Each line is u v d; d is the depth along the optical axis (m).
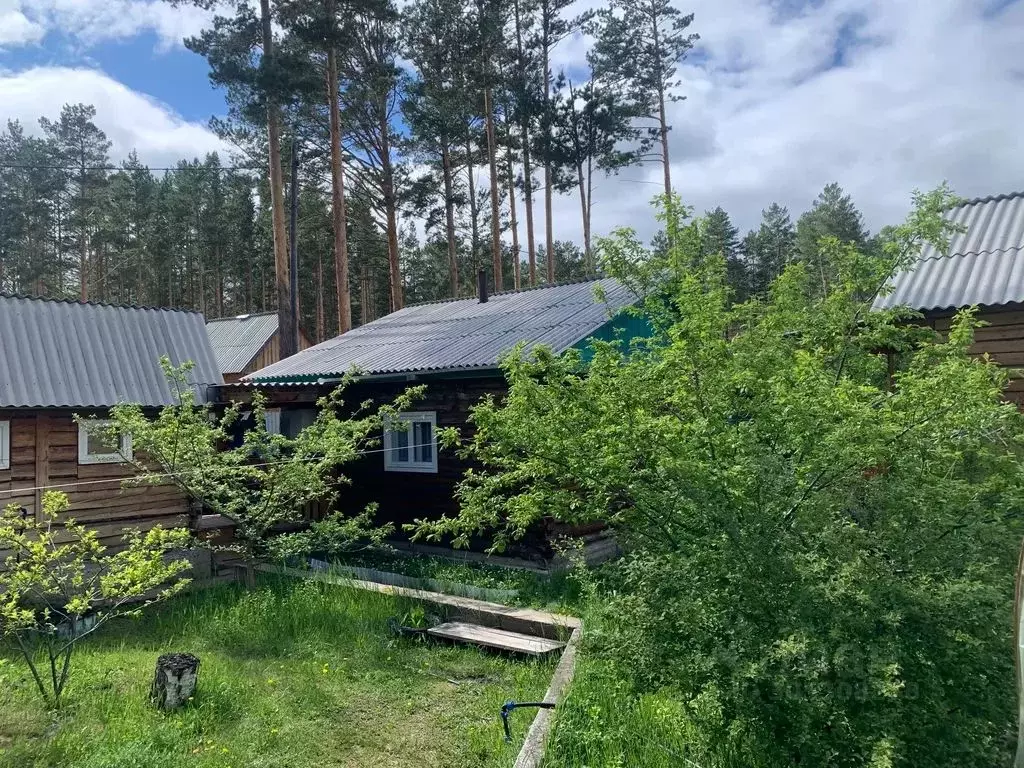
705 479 3.83
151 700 5.58
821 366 4.84
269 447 9.21
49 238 40.78
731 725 3.54
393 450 11.56
